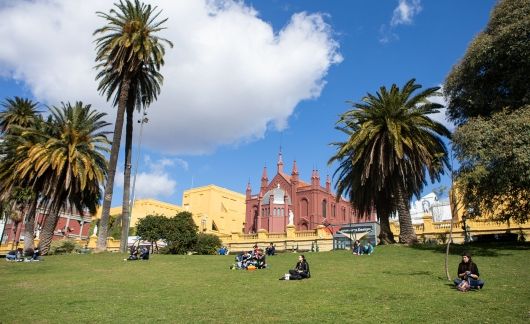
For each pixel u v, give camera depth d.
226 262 27.33
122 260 29.81
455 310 10.87
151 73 40.00
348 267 21.84
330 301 12.58
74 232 84.44
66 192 37.88
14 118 47.91
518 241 29.67
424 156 30.14
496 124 24.81
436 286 14.72
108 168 37.12
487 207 26.83
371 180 33.88
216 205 107.19
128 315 11.34
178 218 51.00
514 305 11.21
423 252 26.73
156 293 15.09
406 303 11.94
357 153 31.55
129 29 37.31
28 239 35.50
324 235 45.66
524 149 22.47
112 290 16.00
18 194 35.50
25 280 19.84
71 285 17.75
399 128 29.69
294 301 12.80
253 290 15.29
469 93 30.30
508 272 17.39
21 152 37.06
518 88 28.20
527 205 27.45
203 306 12.38
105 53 37.59
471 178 22.38
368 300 12.57
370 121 31.08
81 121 38.00
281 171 95.50
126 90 37.66
